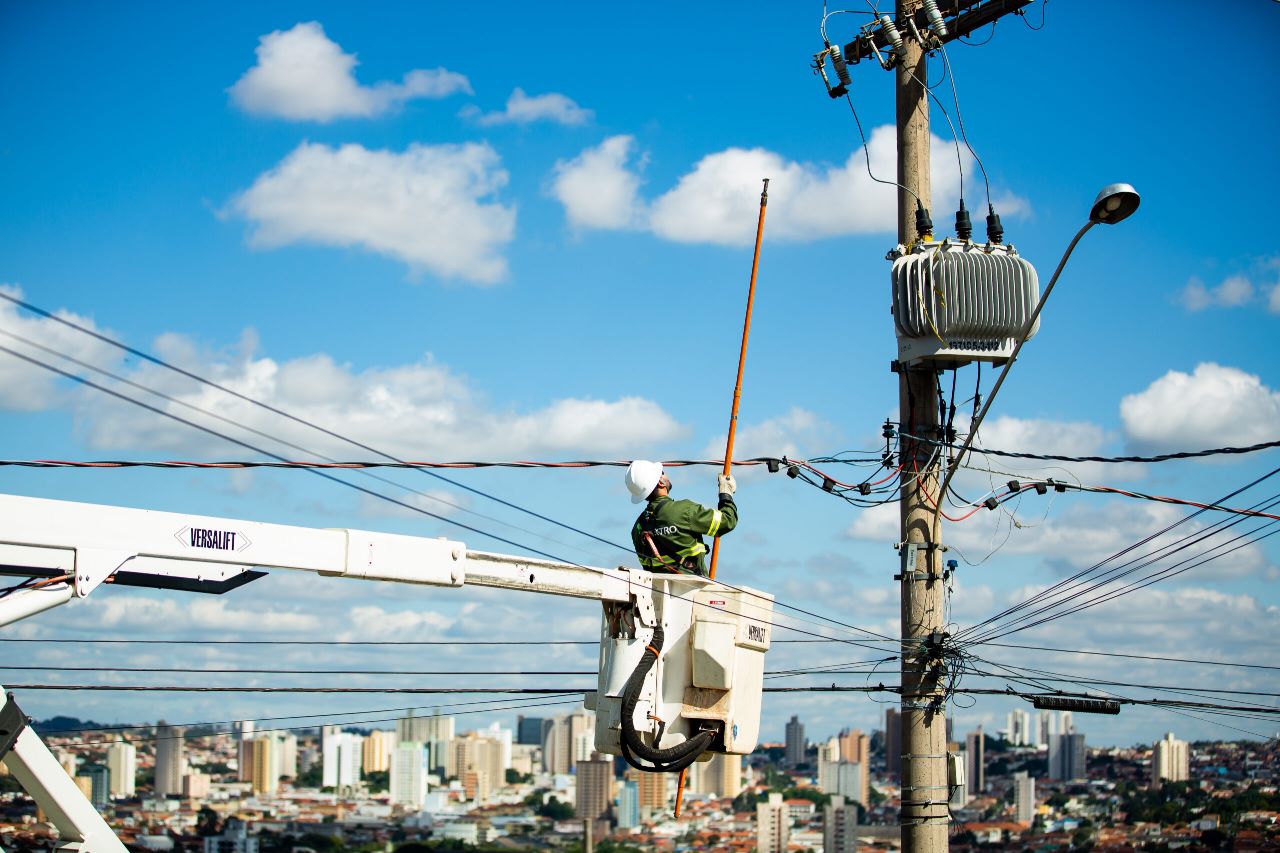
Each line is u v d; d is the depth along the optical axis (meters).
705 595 10.45
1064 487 13.53
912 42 13.97
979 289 12.74
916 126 13.82
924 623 12.91
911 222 13.62
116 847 8.59
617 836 106.12
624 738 9.94
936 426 13.25
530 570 9.54
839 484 13.04
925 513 13.06
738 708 10.44
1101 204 10.73
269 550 8.39
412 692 12.90
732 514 10.97
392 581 8.89
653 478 10.88
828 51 14.30
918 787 12.71
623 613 10.29
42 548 7.76
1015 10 13.70
